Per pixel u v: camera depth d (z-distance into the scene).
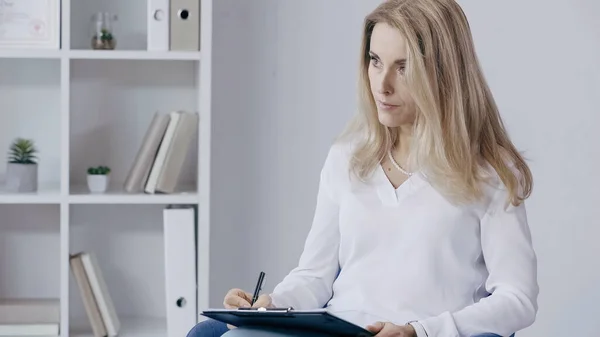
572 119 3.18
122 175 3.19
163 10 2.90
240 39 3.19
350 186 2.17
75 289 3.21
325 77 3.21
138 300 3.25
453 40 2.04
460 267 2.05
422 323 1.93
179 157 2.98
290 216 3.26
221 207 3.24
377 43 2.05
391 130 2.18
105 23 2.93
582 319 3.22
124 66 3.15
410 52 2.00
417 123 2.08
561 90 3.18
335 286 2.17
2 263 3.17
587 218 3.21
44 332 2.96
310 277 2.22
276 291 2.17
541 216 3.21
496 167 2.06
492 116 2.13
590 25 3.15
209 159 2.94
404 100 2.06
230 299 2.09
